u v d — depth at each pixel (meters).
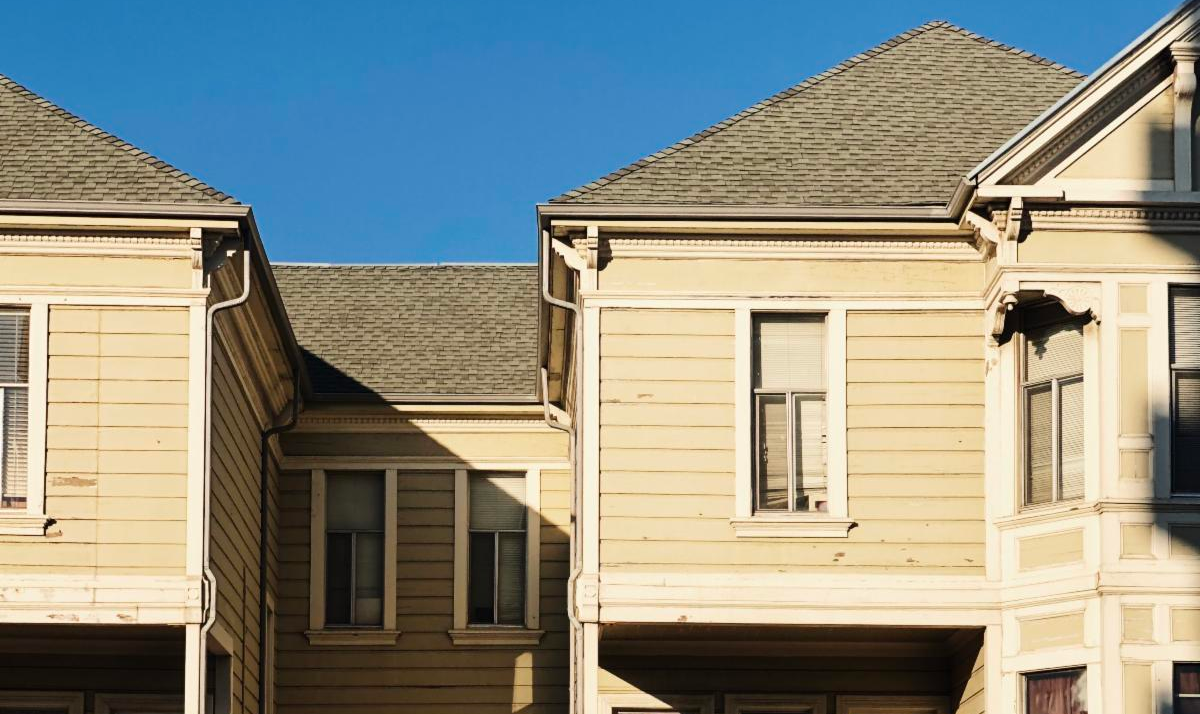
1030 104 21.92
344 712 25.38
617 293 19.81
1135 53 19.27
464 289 29.14
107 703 21.80
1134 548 18.73
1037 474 19.53
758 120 21.41
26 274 19.17
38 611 18.59
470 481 26.34
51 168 19.59
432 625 25.70
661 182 20.22
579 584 19.27
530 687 25.58
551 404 25.62
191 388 19.12
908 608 19.38
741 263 20.02
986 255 20.00
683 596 19.27
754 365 19.95
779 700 21.44
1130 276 19.30
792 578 19.39
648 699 21.34
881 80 22.20
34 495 18.81
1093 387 19.12
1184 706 18.47
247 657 22.27
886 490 19.66
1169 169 19.44
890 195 20.19
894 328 20.00
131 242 19.31
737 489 19.53
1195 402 19.16
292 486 26.03
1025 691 19.12
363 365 26.91
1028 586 19.20
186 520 18.89
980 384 19.94
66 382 19.06
